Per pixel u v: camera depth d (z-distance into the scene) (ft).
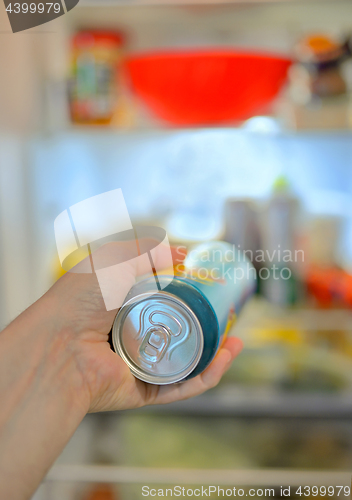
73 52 2.70
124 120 2.91
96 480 2.29
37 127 2.88
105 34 2.73
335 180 3.24
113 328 1.28
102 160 3.25
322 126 2.72
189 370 1.23
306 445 2.46
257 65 2.48
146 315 1.24
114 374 1.31
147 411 2.68
